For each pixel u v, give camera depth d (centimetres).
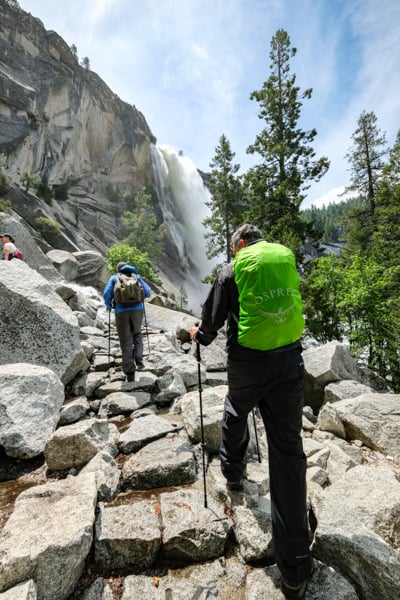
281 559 135
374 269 883
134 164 5834
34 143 4038
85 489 179
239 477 187
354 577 144
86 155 5066
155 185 6247
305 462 153
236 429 183
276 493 148
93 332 596
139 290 411
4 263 406
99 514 172
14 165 3794
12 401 245
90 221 4803
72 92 4519
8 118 3669
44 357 354
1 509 182
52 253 1216
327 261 1008
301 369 161
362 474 201
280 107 2061
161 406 348
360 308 886
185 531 160
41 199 3925
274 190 1922
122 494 200
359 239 2312
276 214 1936
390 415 291
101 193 5403
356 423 296
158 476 210
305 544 138
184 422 283
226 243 2684
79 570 142
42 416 252
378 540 149
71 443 223
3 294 354
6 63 3819
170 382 378
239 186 2622
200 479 216
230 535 168
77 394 362
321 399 423
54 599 132
